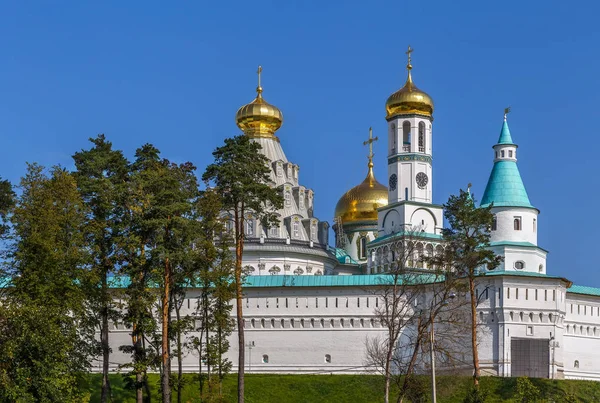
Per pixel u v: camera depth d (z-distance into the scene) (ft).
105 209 377.09
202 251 392.47
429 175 581.94
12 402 302.45
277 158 604.08
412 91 581.94
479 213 424.87
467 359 489.26
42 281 345.31
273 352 524.11
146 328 368.27
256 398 472.03
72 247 356.79
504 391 469.57
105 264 371.97
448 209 428.97
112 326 519.19
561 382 487.20
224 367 414.62
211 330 414.21
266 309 527.81
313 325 523.70
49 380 309.63
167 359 367.25
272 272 559.38
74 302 350.02
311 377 499.10
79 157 391.45
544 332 499.51
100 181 376.48
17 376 306.55
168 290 373.81
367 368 510.17
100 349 382.01
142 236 371.76
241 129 613.93
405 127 585.22
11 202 404.36
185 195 377.71
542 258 537.24
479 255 411.13
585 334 535.19
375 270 574.56
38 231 349.20
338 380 492.95
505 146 547.08
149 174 371.15
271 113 609.83
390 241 564.30
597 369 536.42
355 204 649.20
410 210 571.69
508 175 543.80
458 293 429.38
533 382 483.10
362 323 518.37
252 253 560.61
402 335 506.48
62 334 333.42
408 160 579.89
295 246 569.64
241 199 379.14
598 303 541.75
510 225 533.14
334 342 520.83
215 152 381.19
